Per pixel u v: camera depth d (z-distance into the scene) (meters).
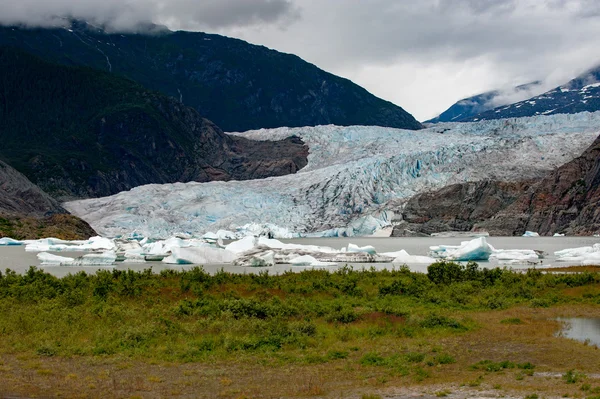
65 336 29.92
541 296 44.06
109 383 22.47
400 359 25.53
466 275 52.09
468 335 30.39
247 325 31.41
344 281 48.94
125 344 28.36
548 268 72.06
